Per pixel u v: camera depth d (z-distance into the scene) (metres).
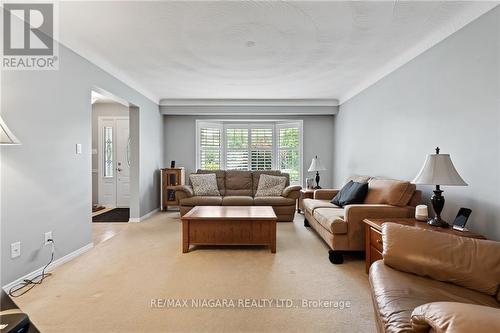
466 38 2.42
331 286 2.32
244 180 5.53
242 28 2.65
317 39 2.89
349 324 1.78
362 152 4.66
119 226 4.46
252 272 2.61
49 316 1.86
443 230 2.17
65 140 2.89
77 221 3.07
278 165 6.57
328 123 6.32
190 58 3.43
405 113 3.38
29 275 2.42
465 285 1.41
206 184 5.28
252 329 1.72
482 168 2.26
